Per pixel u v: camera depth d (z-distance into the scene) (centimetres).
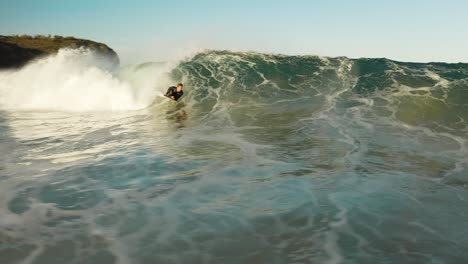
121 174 671
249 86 1638
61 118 1369
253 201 541
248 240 421
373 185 618
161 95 1681
